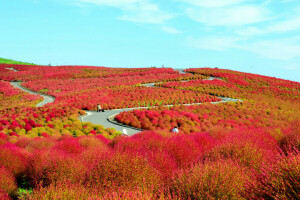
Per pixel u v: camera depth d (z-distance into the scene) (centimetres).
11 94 6112
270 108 4912
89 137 1346
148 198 474
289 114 4400
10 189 759
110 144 1261
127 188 566
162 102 4853
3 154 951
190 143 1066
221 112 4047
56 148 1082
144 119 3056
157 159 768
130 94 5419
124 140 1095
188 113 3525
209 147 1147
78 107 4056
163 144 980
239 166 629
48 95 6284
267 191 443
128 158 648
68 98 4984
